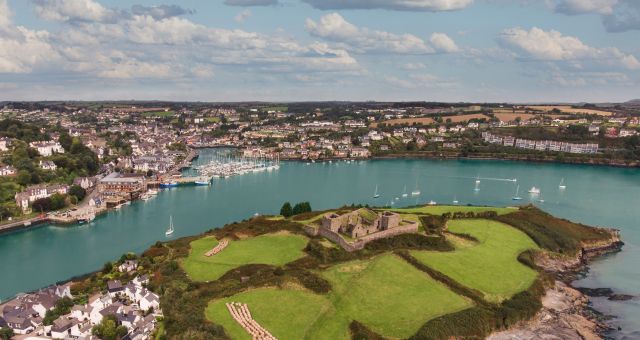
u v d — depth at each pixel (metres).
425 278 160.75
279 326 128.25
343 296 146.62
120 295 159.25
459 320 136.50
